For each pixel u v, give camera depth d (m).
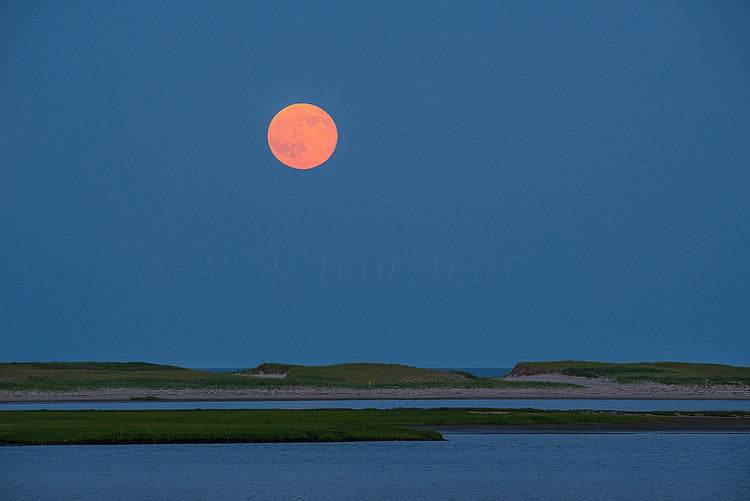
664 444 171.50
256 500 113.19
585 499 115.50
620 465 144.12
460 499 115.25
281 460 146.00
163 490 118.62
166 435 165.25
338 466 140.50
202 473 132.12
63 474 129.62
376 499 114.75
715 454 157.12
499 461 147.50
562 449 163.25
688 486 124.69
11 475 128.50
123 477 127.69
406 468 139.12
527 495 117.88
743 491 121.44
